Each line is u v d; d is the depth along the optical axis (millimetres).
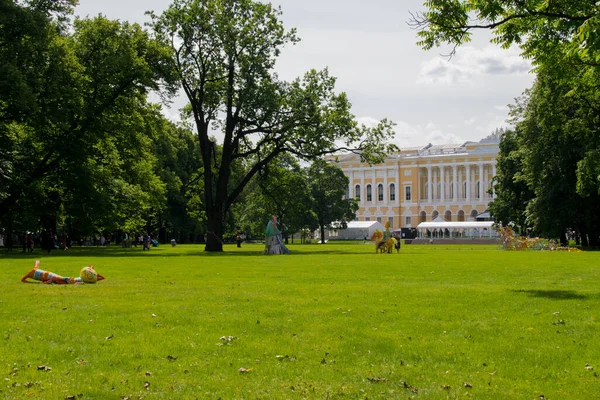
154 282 19141
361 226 110625
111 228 50000
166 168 79750
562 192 53750
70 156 40594
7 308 13086
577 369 8078
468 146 134250
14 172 40875
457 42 18688
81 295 15445
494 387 7340
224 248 63156
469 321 11430
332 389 7270
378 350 9133
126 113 44344
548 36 19391
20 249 53625
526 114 54781
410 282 19016
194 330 10609
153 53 45031
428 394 7062
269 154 52281
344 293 15797
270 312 12453
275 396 7020
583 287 17312
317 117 48625
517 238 52219
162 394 7094
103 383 7547
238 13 49188
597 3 17594
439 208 135625
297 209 59750
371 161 51344
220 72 49688
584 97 41781
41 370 8070
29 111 36531
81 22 44125
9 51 35906
